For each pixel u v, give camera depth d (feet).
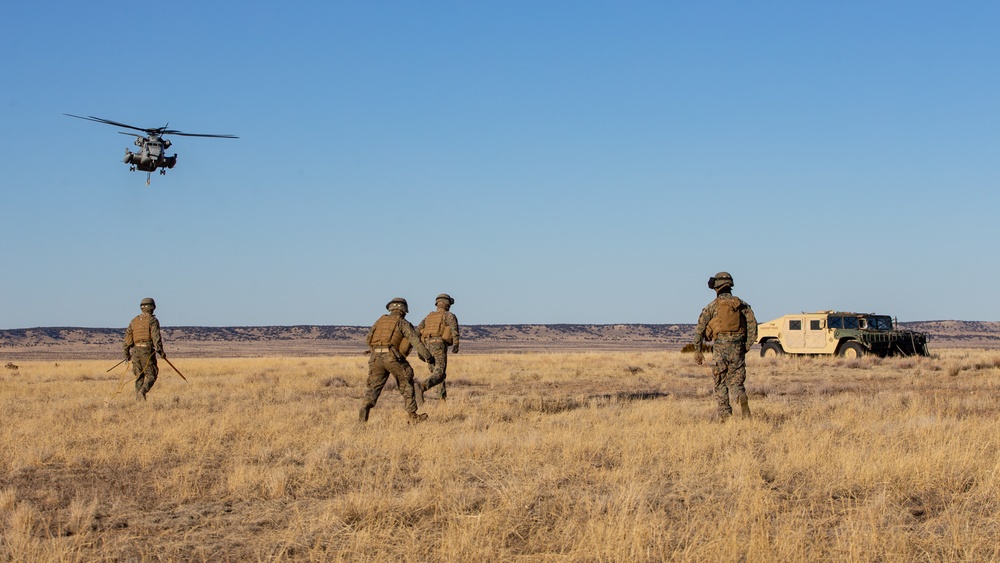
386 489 23.47
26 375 89.20
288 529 19.43
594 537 17.43
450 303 47.67
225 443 33.01
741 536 17.85
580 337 630.33
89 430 35.91
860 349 113.09
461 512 20.49
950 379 72.69
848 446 28.81
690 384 69.31
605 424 36.24
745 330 38.83
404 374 38.83
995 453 27.66
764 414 39.42
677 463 26.61
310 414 42.42
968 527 18.97
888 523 19.48
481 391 60.64
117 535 19.42
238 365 110.32
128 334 51.90
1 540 18.57
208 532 19.57
